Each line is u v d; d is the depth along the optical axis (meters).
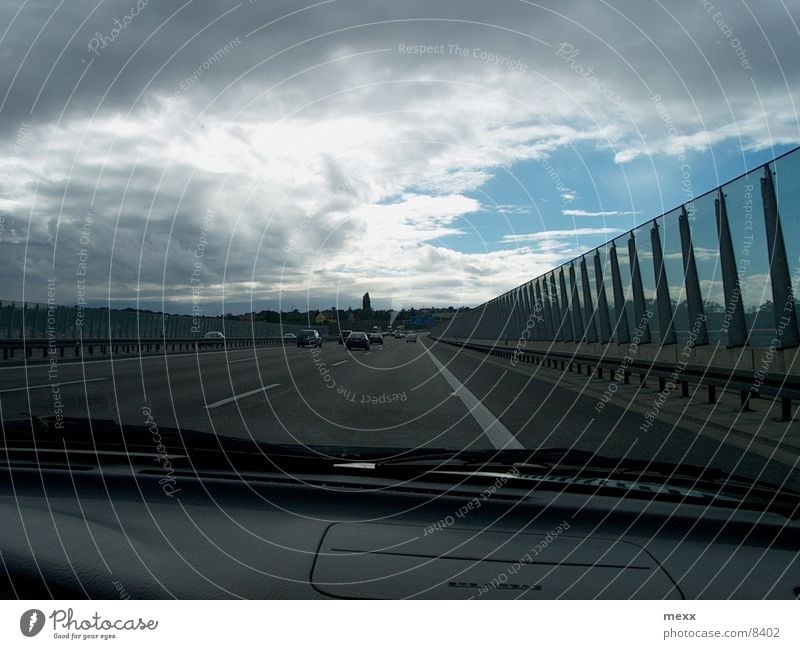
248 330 60.03
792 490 2.79
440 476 2.94
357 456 3.14
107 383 15.57
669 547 2.27
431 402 12.80
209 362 27.69
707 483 2.86
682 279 15.50
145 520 2.38
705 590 2.00
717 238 13.55
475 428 9.30
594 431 9.13
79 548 2.14
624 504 2.65
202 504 2.55
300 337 57.34
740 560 2.18
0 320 24.70
